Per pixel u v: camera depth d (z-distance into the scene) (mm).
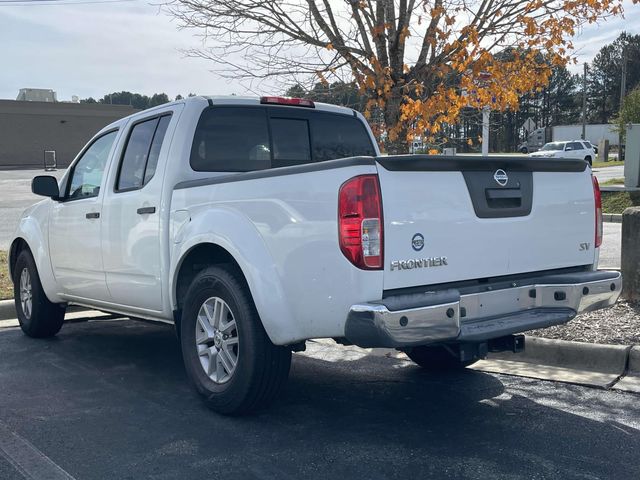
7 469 3930
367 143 6465
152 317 5617
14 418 4777
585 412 4812
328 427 4566
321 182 4035
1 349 6777
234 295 4527
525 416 4750
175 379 5727
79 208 6254
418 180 4055
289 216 4207
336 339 4215
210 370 4855
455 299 4000
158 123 5656
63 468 3938
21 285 7344
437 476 3781
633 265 7027
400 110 7348
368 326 3793
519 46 7137
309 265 4098
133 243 5547
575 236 4926
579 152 42031
